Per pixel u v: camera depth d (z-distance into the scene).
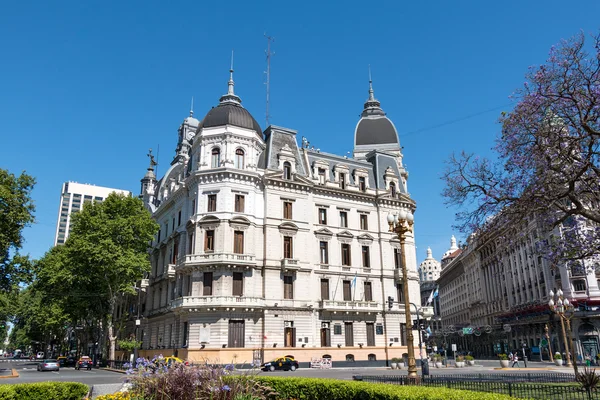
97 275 65.31
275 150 62.88
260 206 59.34
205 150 59.69
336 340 59.19
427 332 61.09
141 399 15.73
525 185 27.09
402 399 14.94
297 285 58.31
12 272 49.50
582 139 25.69
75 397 21.44
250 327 54.50
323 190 64.12
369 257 65.00
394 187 70.50
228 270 54.94
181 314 55.50
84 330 94.50
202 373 16.69
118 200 67.25
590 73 25.73
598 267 34.44
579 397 22.22
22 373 54.59
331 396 18.81
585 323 75.75
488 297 120.00
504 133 28.02
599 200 27.36
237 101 64.38
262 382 21.62
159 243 72.12
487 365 65.81
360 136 81.25
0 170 48.91
